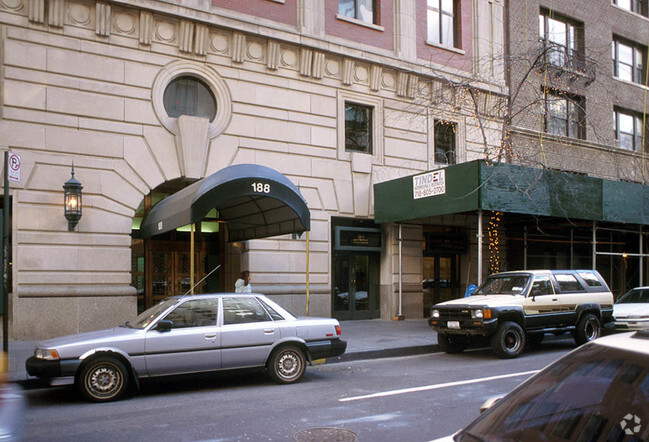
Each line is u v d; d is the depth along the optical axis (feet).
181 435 19.07
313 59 53.36
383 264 58.18
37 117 40.98
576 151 72.79
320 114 53.93
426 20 61.87
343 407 22.86
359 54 55.88
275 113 51.37
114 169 43.73
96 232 42.75
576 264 72.02
